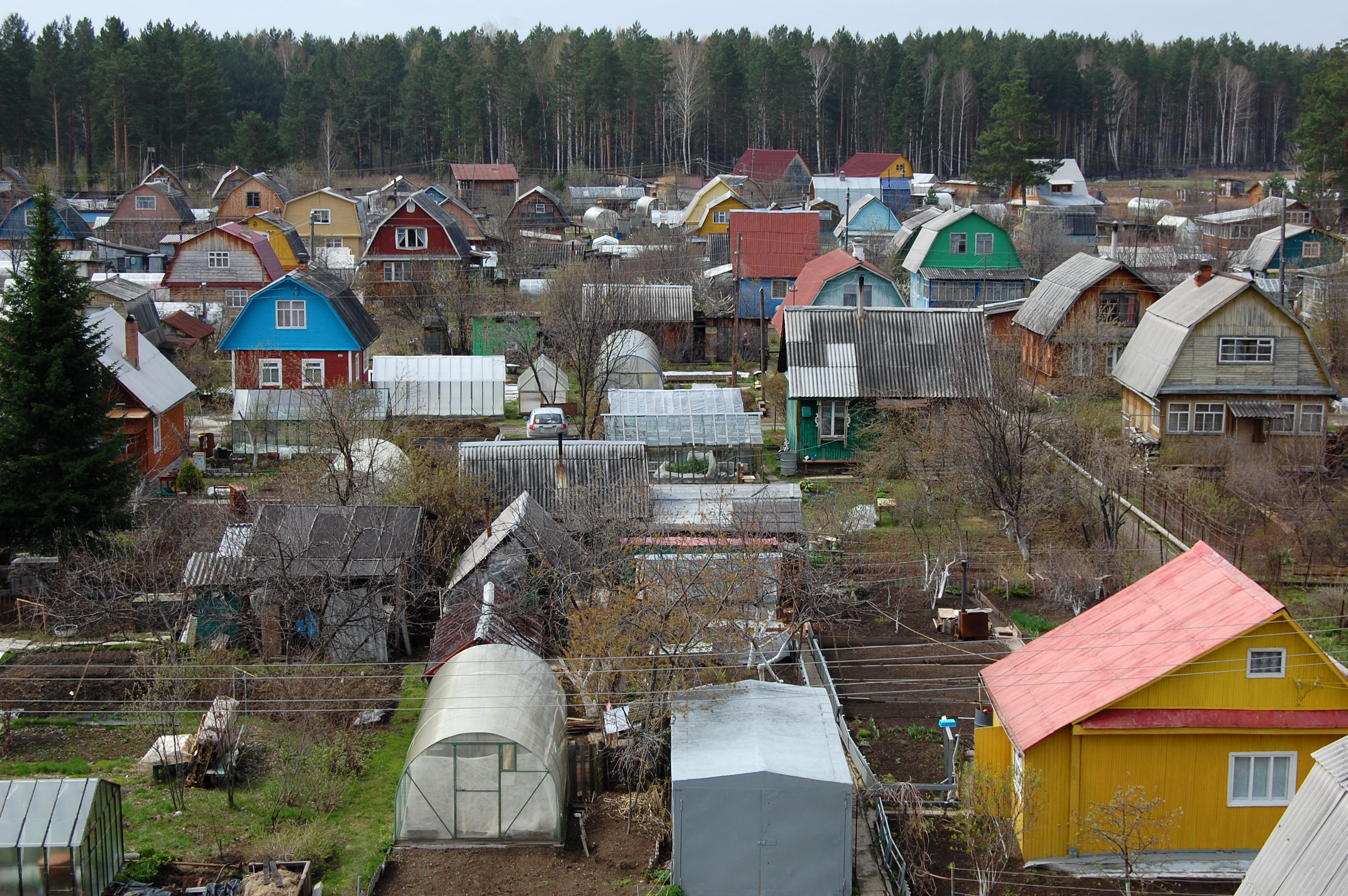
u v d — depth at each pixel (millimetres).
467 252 74938
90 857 19984
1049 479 37781
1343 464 43375
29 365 34312
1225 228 93875
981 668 30234
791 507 35281
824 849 21422
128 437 36594
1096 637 24078
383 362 53469
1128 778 21969
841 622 32875
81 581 31781
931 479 40000
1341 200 87438
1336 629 29672
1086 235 92688
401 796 22766
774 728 23281
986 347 46719
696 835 21453
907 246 84500
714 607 26547
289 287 52000
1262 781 22016
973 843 21047
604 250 87062
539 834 22969
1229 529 35156
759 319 68062
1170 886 21203
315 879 21531
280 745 26156
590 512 34062
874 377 46031
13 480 33969
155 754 24719
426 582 32844
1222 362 43656
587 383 51812
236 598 30875
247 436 47406
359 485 36844
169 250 91438
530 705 23828
